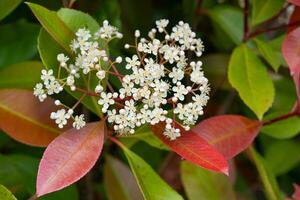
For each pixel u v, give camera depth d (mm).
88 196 624
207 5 662
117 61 467
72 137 467
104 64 484
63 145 461
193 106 466
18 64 546
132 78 457
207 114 667
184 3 661
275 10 595
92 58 462
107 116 477
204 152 470
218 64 640
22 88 545
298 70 523
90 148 466
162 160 637
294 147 650
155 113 459
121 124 461
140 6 654
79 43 472
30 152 600
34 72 546
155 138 506
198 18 661
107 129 490
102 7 616
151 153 623
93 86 491
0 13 533
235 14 643
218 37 683
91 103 490
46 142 498
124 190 578
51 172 449
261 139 653
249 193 683
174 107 467
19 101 502
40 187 443
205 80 466
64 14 500
